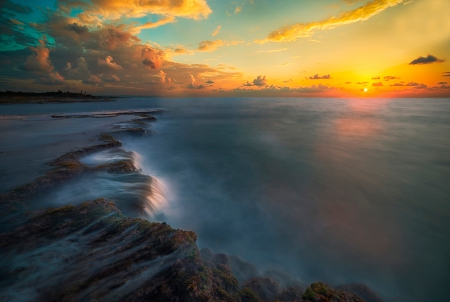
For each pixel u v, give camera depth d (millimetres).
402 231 8586
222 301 3576
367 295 5137
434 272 6633
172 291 3363
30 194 6793
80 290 3289
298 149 20969
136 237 4684
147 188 8633
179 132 28422
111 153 12484
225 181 13227
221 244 7438
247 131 30438
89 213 5703
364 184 12922
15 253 4137
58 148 11984
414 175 14172
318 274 6371
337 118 43969
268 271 5863
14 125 21109
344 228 8695
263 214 9547
